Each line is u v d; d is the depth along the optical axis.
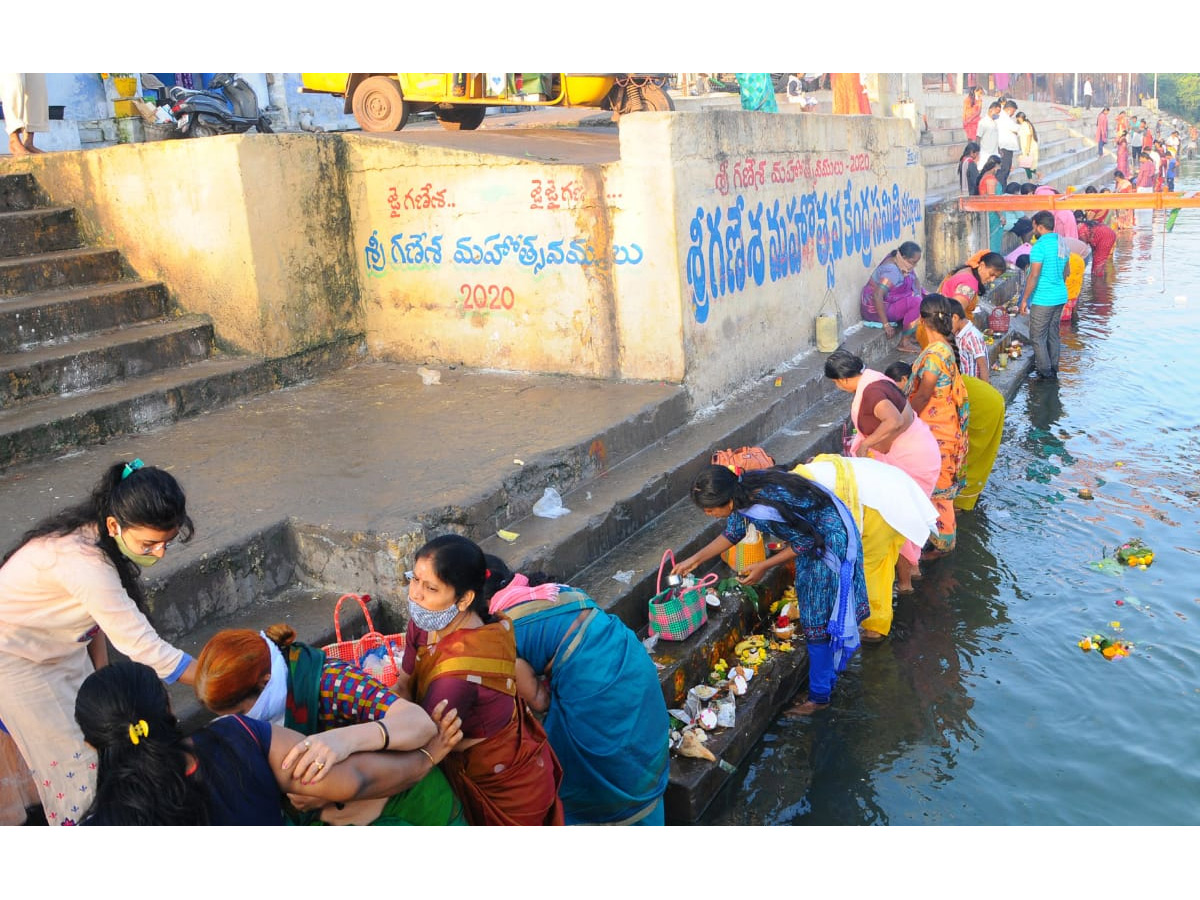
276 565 4.42
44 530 2.90
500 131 9.12
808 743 4.54
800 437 7.04
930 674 5.03
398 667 3.28
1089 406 9.12
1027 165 17.44
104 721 2.33
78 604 2.91
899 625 5.54
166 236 6.70
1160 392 9.38
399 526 4.30
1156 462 7.64
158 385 6.04
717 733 4.31
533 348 6.89
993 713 4.66
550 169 6.46
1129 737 4.38
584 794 3.51
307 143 6.79
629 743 3.47
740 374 7.34
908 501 5.18
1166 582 5.75
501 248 6.79
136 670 2.41
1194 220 23.23
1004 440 8.38
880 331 9.48
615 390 6.47
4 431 5.14
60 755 3.07
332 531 4.34
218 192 6.40
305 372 6.97
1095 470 7.56
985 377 6.91
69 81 10.43
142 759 2.33
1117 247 19.42
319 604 4.31
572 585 4.80
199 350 6.66
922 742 4.49
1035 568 6.06
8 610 2.90
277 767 2.46
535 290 6.76
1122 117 25.88
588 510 5.14
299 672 2.78
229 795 2.39
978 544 6.45
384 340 7.39
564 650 3.40
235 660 2.56
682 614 4.61
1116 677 4.85
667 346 6.46
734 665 4.89
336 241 7.12
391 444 5.53
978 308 10.57
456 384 6.78
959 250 12.03
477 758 2.94
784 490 4.55
